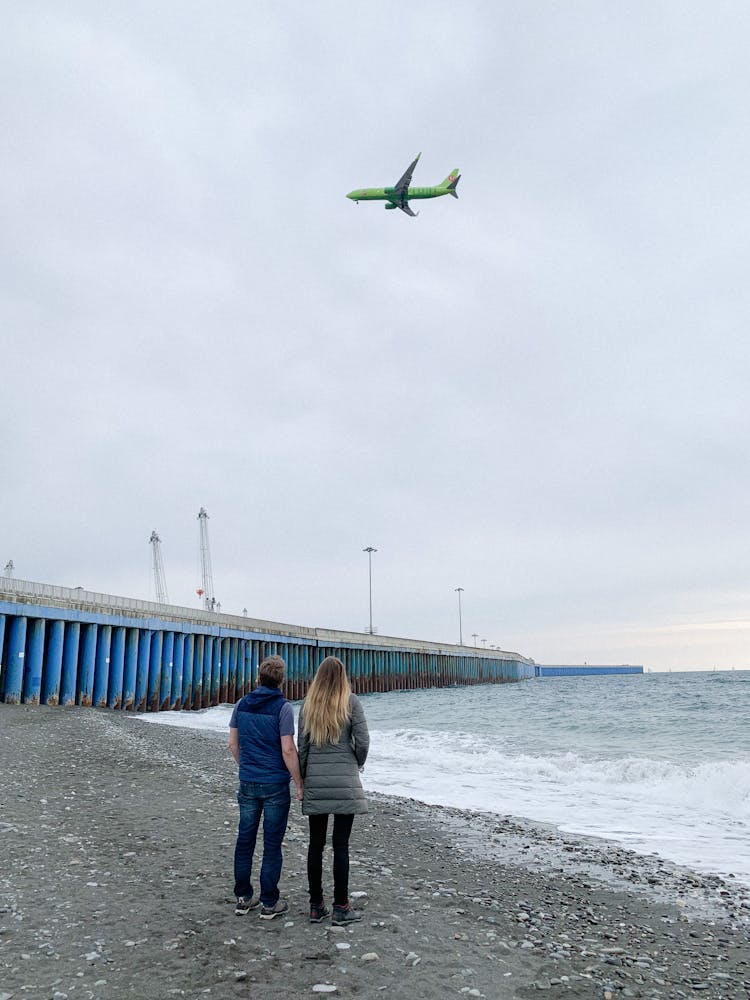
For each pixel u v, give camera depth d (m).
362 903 6.91
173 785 13.30
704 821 12.90
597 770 18.64
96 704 39.91
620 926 6.99
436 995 4.93
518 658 157.00
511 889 8.16
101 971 5.14
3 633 34.00
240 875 6.37
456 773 18.92
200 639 50.47
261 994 4.83
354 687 78.38
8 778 13.23
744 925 7.15
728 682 92.06
